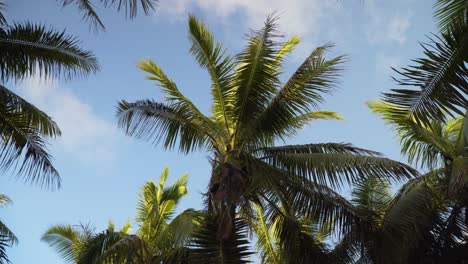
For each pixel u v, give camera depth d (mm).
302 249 14680
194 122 14602
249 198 14188
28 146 13453
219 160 13836
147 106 14336
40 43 13250
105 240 14336
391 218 14875
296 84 13891
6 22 12555
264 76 13938
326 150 13922
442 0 8258
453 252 15492
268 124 13977
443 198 15453
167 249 13320
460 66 6848
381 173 12898
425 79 7070
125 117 14211
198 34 14211
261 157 14102
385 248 14406
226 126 14500
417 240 14750
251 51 13969
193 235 12648
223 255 12234
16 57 13055
